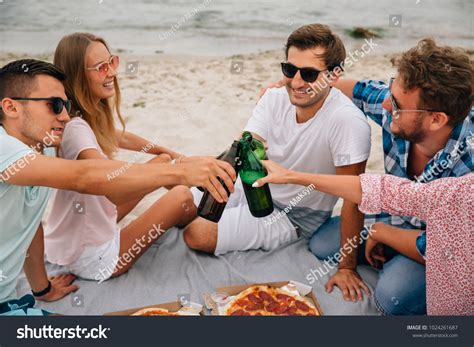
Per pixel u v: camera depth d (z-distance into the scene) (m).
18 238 1.78
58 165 1.65
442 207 1.62
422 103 1.72
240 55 3.70
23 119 1.76
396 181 1.70
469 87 1.67
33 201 1.79
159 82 3.30
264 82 3.37
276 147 2.21
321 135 2.08
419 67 1.69
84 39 2.00
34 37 3.77
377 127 3.26
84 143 1.93
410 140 1.87
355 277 2.13
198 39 3.82
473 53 2.97
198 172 1.69
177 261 2.26
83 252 2.08
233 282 2.12
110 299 2.04
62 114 1.81
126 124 2.95
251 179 1.84
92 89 2.03
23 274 2.19
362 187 1.70
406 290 1.89
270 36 3.80
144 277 2.16
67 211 2.02
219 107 3.09
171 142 2.78
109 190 1.71
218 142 2.80
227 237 2.22
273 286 2.01
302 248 2.33
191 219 2.38
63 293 2.05
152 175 1.70
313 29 1.94
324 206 2.28
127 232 2.12
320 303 2.02
